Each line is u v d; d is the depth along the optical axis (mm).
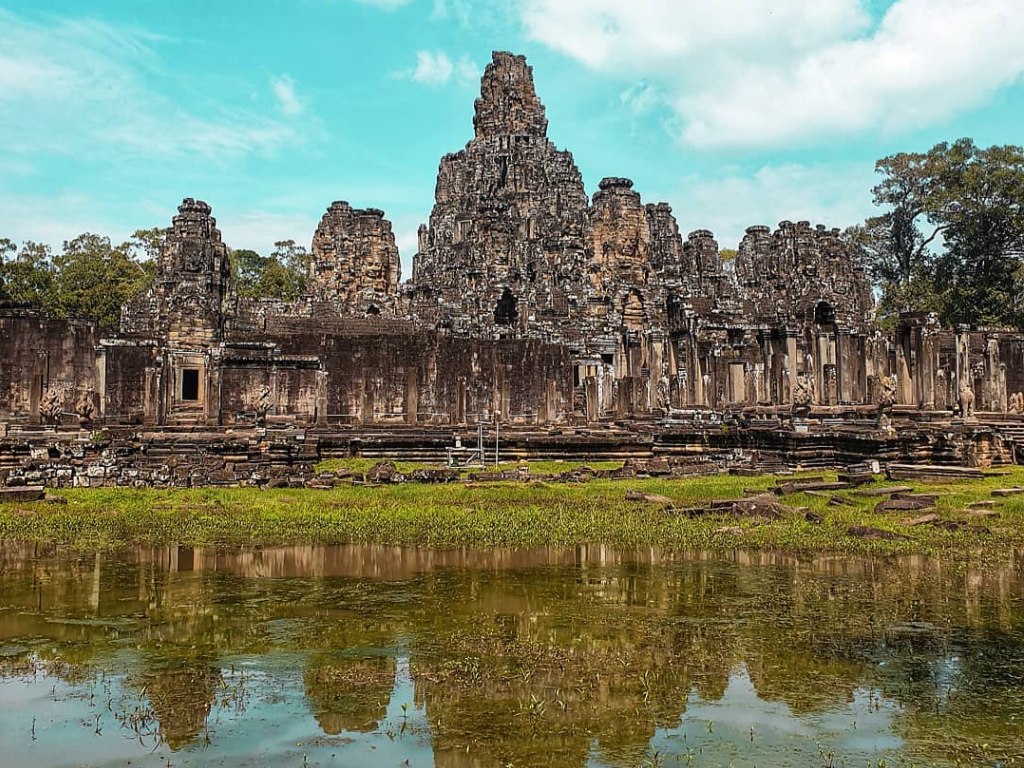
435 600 15633
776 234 67000
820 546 20156
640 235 72625
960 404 42969
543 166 83125
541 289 64125
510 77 86750
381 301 71062
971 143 83250
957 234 82938
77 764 9289
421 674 11852
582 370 58156
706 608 14930
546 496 28547
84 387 46875
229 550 20266
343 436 38969
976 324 77500
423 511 25281
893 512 24047
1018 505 24297
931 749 9508
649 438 40156
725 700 10891
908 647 12789
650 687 11328
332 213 75000
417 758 9383
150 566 18531
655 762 9211
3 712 10703
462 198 75625
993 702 10773
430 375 49219
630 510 25375
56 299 75750
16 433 36656
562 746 9656
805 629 13672
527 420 50812
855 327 56906
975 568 17891
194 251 51344
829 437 35719
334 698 11078
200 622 14352
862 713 10477
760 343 53812
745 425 39938
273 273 97375
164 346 43219
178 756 9484
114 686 11523
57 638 13523
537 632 13680
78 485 30484
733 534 21547
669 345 56406
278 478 31547
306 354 48062
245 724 10305
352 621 14359
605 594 15984
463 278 66125
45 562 18922
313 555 19688
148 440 34719
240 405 45312
